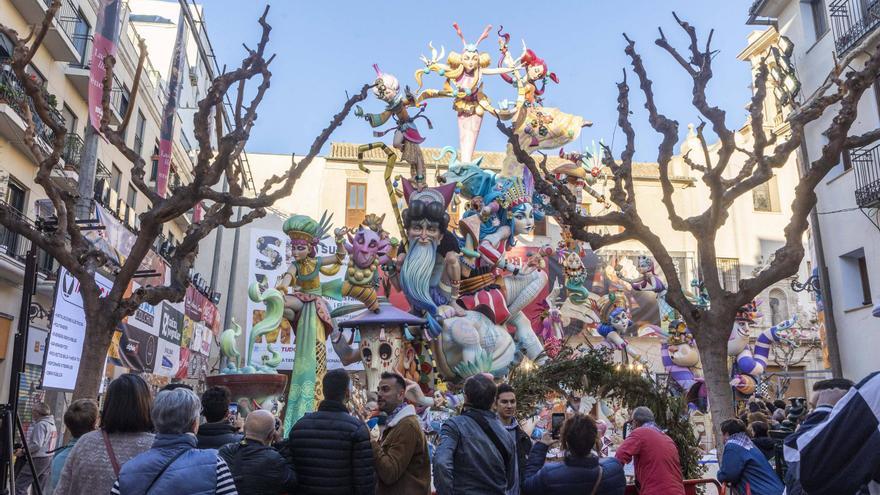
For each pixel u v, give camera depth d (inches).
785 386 1059.9
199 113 366.6
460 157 771.4
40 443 390.9
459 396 544.4
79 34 855.7
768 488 253.4
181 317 885.2
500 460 195.9
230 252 1284.4
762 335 871.1
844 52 689.0
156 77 1138.7
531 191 749.9
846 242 700.7
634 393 370.3
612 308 840.9
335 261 561.6
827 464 134.1
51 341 426.6
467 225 612.4
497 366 591.5
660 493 238.2
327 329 556.1
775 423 425.4
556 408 368.2
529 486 207.3
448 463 187.9
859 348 678.5
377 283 552.7
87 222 481.4
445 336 572.1
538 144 802.8
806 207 348.2
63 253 348.8
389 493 201.8
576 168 790.5
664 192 383.9
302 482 190.5
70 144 773.3
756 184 373.1
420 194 559.5
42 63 759.1
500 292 621.0
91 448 166.2
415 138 618.2
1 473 254.4
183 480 149.5
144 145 1064.2
